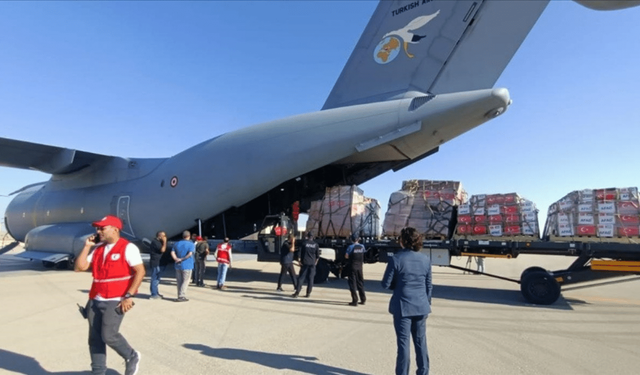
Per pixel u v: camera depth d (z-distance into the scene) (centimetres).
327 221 1040
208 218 1196
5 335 536
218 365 421
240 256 2489
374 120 954
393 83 1002
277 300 830
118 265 344
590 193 800
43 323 605
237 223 1345
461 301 846
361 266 791
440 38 945
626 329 598
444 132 931
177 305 766
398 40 1007
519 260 2688
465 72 913
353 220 1012
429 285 363
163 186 1280
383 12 1050
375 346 496
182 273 808
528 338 543
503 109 866
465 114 872
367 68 1052
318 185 1232
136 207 1345
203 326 596
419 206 961
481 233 886
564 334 565
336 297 878
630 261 754
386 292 966
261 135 1109
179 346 490
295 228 1193
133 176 1416
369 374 399
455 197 955
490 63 887
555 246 794
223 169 1141
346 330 578
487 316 689
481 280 1282
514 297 910
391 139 932
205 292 936
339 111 1021
